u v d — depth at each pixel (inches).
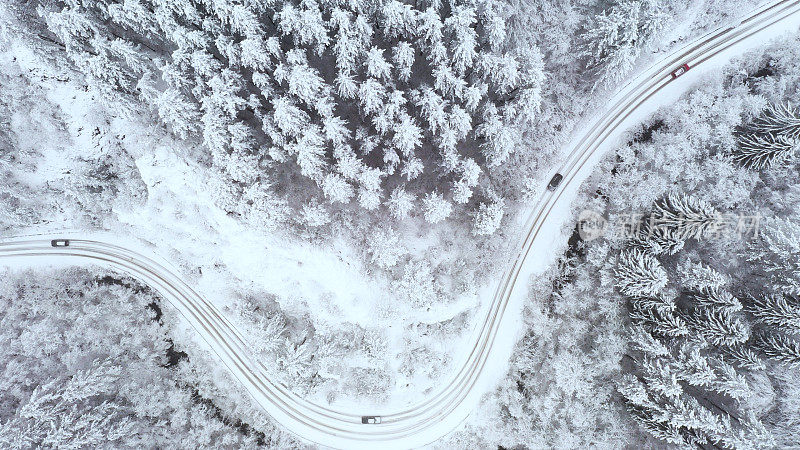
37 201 1610.5
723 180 1494.8
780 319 1333.7
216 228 1430.9
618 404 1549.0
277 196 1283.2
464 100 1273.4
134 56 1190.3
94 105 1429.6
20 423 1485.0
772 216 1501.0
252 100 1193.4
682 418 1310.3
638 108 1635.1
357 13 1193.4
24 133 1475.1
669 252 1478.8
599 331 1560.0
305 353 1528.1
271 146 1294.3
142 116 1360.7
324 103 1154.7
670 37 1605.6
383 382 1595.7
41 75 1366.9
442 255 1503.4
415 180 1437.0
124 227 1619.1
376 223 1405.0
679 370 1374.3
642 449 1521.9
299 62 1141.7
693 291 1434.5
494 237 1534.2
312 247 1362.0
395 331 1557.6
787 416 1357.0
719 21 1598.2
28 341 1588.3
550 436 1595.7
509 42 1360.7
